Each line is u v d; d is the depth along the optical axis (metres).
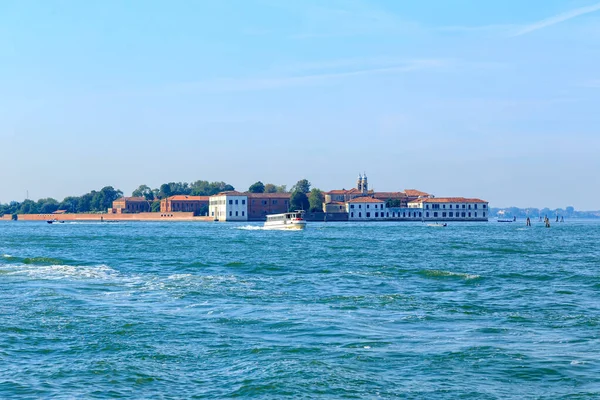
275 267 151.38
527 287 116.31
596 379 58.75
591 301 100.06
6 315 85.38
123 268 150.12
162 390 56.56
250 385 57.19
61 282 120.00
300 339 72.50
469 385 57.34
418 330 77.12
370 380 58.44
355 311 88.88
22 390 56.25
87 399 54.28
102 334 74.94
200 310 89.31
